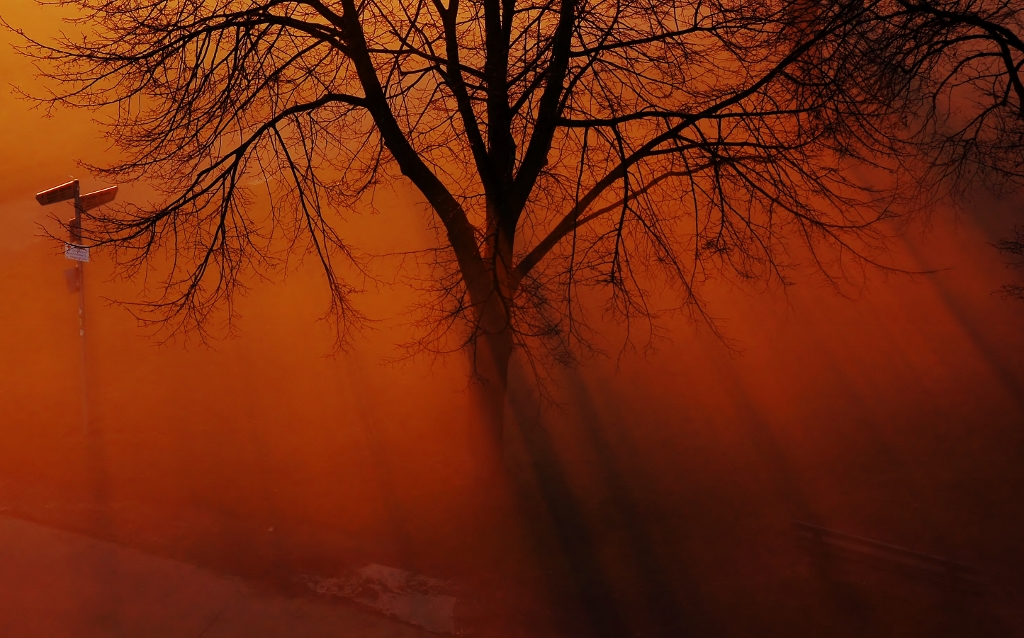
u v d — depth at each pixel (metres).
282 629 6.95
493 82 8.25
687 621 6.84
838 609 6.82
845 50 8.00
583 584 7.49
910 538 7.78
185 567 8.07
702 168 8.46
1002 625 6.37
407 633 6.87
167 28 8.49
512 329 8.05
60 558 8.30
